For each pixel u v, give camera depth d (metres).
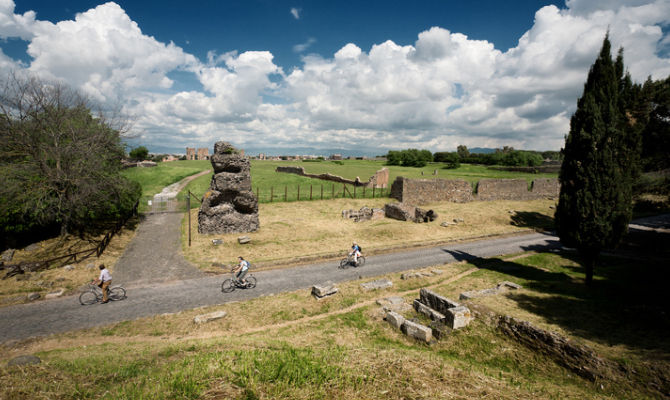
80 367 6.88
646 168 25.34
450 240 26.12
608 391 7.21
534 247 24.61
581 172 15.23
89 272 17.56
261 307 13.56
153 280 17.02
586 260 15.65
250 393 4.80
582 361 8.15
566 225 15.95
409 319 11.50
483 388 5.95
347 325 11.66
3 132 20.33
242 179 26.19
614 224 14.59
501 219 33.53
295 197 39.19
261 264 19.44
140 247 22.52
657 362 7.48
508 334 10.22
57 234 24.41
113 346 9.91
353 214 31.92
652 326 9.71
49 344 10.55
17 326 11.88
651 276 16.28
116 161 28.91
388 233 27.11
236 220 26.17
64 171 21.98
